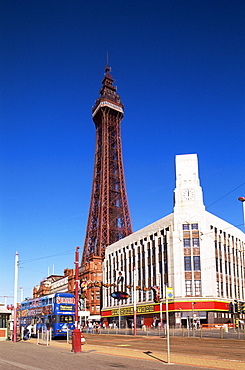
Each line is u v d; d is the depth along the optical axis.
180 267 92.38
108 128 184.38
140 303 102.25
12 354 29.94
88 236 163.75
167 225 99.12
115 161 178.88
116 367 20.61
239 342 43.22
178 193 98.88
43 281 193.88
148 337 58.44
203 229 94.38
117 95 191.50
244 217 30.75
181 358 24.91
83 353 30.23
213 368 19.55
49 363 23.11
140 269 107.25
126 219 165.88
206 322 88.06
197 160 101.31
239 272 104.56
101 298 134.62
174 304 89.69
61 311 53.94
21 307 70.81
